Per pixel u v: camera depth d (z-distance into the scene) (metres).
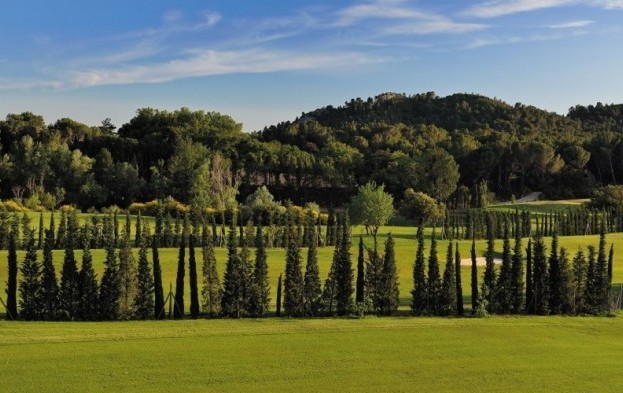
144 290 44.19
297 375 29.38
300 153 163.62
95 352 31.70
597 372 31.25
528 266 49.66
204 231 49.44
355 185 160.88
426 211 95.50
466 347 35.31
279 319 43.59
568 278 48.88
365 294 48.09
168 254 65.69
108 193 130.38
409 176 144.38
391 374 29.98
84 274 43.19
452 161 142.88
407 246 81.00
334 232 83.88
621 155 162.12
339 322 41.44
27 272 42.75
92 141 154.25
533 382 29.45
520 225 104.06
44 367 28.95
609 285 50.12
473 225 91.12
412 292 48.03
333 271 47.34
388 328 39.38
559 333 39.91
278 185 162.75
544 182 163.25
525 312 49.12
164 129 163.38
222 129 168.38
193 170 130.62
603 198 114.00
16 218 68.81
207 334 36.28
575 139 178.50
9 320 41.31
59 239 71.19
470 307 51.06
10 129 145.88
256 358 31.77
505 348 35.38
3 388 26.17
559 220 104.62
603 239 50.38
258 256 46.09
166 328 38.12
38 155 126.62
